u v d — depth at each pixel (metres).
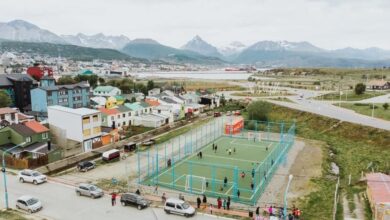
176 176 58.59
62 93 111.81
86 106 118.81
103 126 88.25
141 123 99.81
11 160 60.97
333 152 78.31
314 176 60.22
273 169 63.28
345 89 178.38
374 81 193.00
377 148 78.88
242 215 42.72
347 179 59.62
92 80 182.62
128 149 74.75
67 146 73.69
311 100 142.38
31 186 51.38
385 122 93.94
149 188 52.69
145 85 185.38
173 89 175.88
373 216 42.56
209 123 108.00
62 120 73.94
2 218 38.41
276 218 39.12
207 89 198.38
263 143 84.38
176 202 42.00
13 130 66.12
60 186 51.78
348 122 95.00
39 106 107.94
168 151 75.25
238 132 97.56
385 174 56.69
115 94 147.12
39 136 69.12
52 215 41.03
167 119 105.38
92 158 69.00
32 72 153.62
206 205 46.03
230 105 138.88
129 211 42.69
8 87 117.44
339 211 44.88
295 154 75.44
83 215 41.25
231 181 56.50
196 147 78.94
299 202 48.31
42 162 61.72
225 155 72.88
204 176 58.72
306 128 101.12
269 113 115.06
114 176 58.22
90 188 47.34
